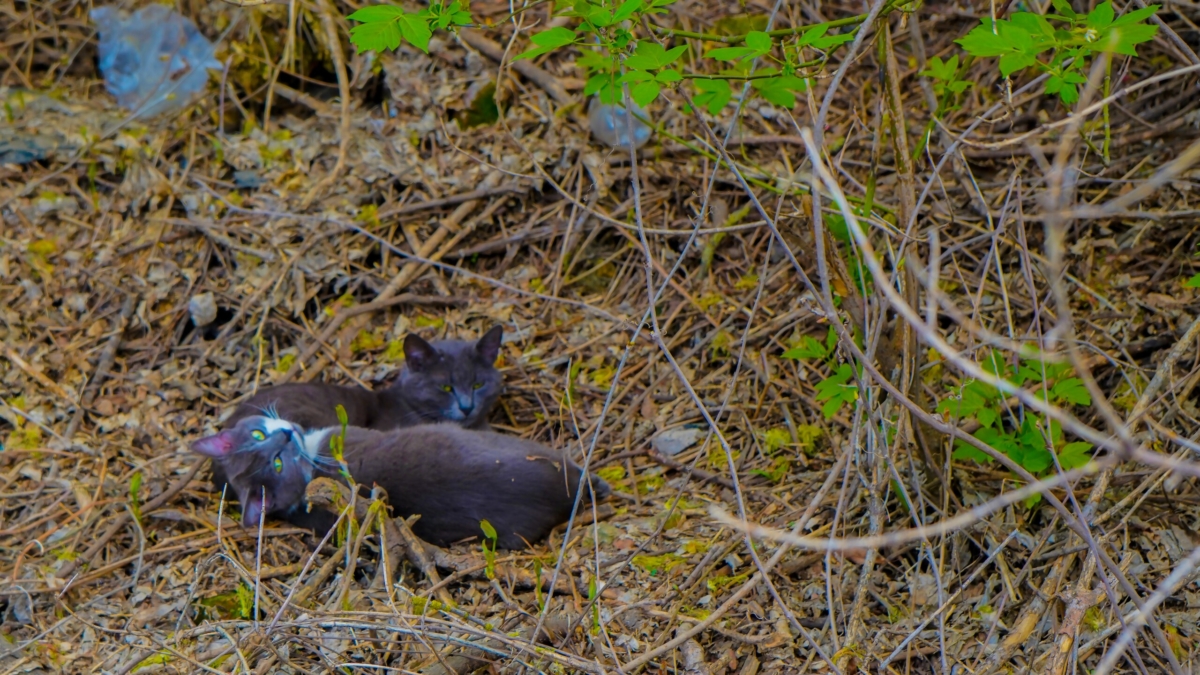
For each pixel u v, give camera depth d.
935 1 8.80
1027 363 5.24
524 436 7.14
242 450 6.14
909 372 5.05
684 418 6.79
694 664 4.75
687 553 5.55
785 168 7.95
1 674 5.23
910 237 4.58
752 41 4.41
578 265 8.14
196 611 5.58
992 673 4.34
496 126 8.71
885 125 5.53
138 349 7.88
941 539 5.17
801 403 6.62
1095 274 6.71
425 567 5.51
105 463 6.91
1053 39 4.25
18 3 9.97
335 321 7.86
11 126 9.09
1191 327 4.98
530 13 9.09
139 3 9.70
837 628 4.93
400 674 4.73
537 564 4.79
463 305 8.02
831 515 5.64
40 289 8.10
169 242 8.38
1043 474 5.22
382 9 4.52
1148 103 7.50
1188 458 4.97
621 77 4.59
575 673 4.72
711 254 7.71
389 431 6.57
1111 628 4.38
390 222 8.32
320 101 9.23
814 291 4.36
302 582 5.72
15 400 7.38
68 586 5.80
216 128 9.09
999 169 7.55
